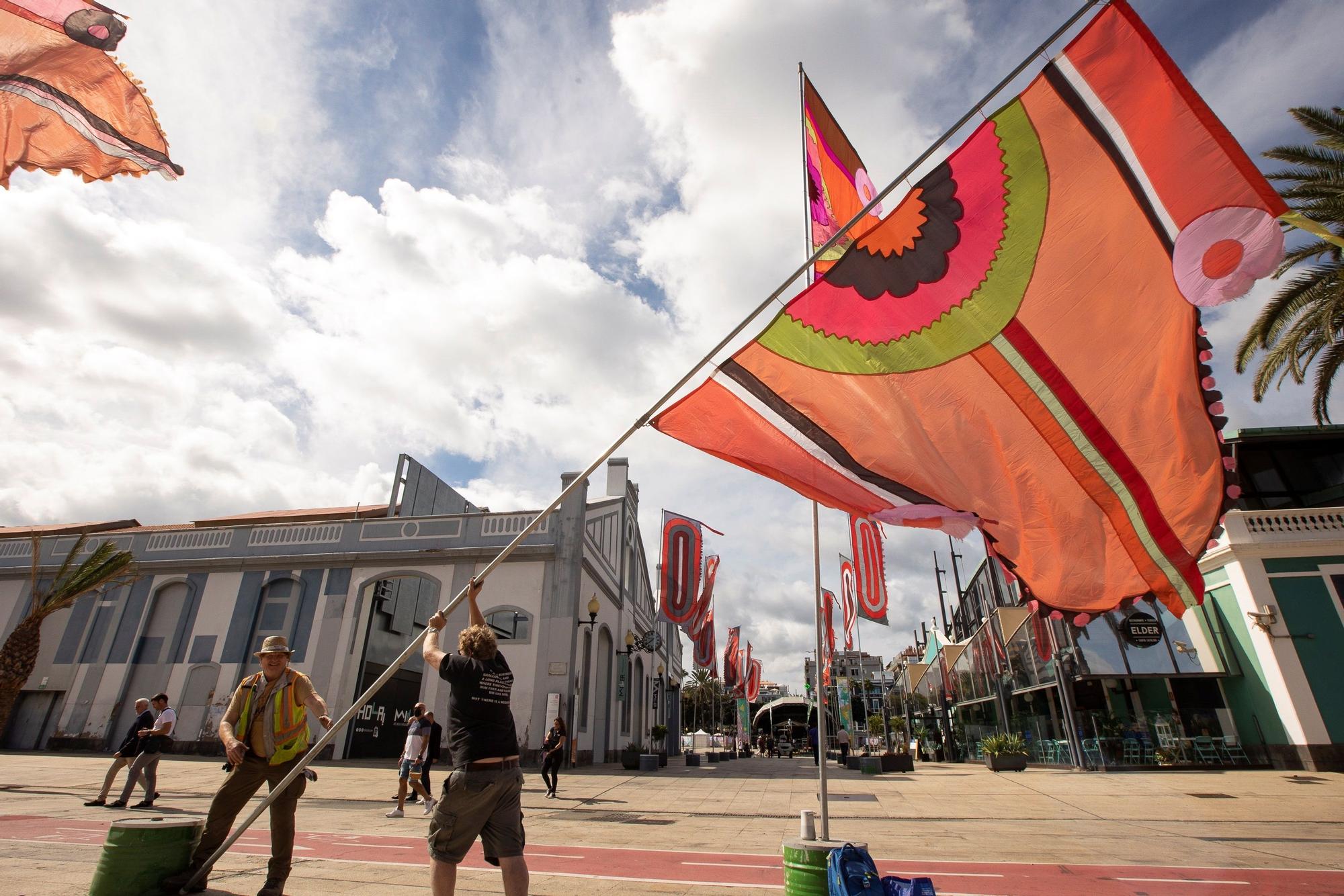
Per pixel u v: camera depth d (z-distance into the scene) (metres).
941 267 4.57
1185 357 4.02
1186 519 3.99
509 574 22.06
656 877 5.86
